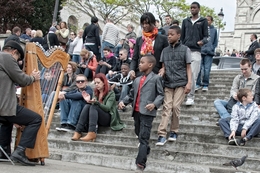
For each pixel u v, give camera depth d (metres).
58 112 9.80
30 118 5.68
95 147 7.51
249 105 7.17
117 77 10.29
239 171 6.08
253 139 7.04
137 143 7.62
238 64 14.95
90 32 13.51
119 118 8.38
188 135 7.50
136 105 6.34
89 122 7.89
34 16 27.73
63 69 6.38
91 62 12.09
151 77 6.27
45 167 5.70
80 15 34.12
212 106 9.17
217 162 6.56
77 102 8.49
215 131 7.65
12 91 5.57
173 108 7.07
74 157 7.18
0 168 5.11
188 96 9.50
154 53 7.54
